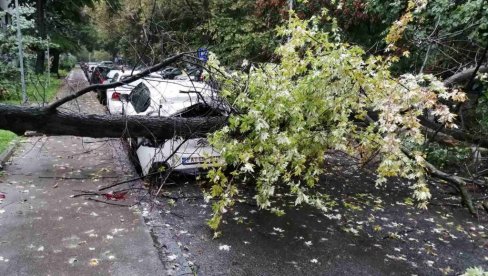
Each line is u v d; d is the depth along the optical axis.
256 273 3.30
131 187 5.08
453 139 6.93
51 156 6.30
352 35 9.70
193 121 5.13
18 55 11.66
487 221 4.98
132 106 7.09
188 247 3.69
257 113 3.60
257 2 11.05
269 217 4.59
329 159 7.38
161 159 5.22
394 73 7.15
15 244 3.39
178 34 10.59
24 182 4.98
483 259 3.89
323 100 4.07
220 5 12.84
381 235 4.30
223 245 3.77
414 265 3.67
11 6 17.06
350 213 4.91
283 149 3.96
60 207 4.27
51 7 21.48
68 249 3.37
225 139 3.99
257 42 10.93
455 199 5.79
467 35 7.04
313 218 4.64
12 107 4.85
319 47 4.23
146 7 11.88
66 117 5.00
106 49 35.78
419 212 5.13
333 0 8.12
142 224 4.00
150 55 6.55
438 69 7.58
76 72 28.83
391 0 7.75
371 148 4.58
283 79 4.09
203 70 4.82
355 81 4.05
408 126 3.56
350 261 3.65
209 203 4.85
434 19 6.90
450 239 4.34
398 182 6.40
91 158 6.37
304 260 3.60
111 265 3.17
